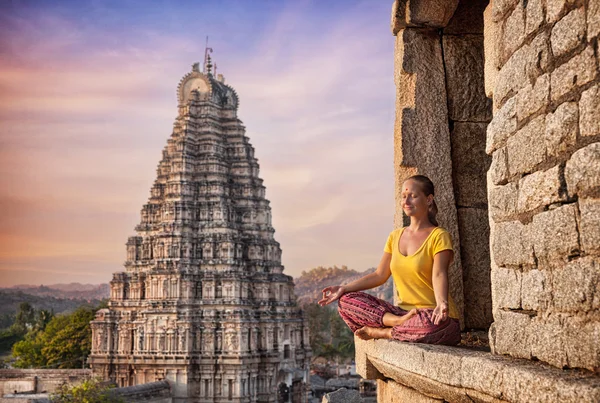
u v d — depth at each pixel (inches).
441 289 294.2
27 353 3860.7
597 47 192.5
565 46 207.3
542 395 184.1
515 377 197.2
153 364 2684.5
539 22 224.5
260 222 3068.4
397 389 322.0
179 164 2906.0
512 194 237.0
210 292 2748.5
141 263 2891.2
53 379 2790.4
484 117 398.6
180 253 2797.7
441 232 308.8
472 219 394.3
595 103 191.5
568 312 200.5
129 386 2581.2
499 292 245.1
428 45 402.3
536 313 219.0
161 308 2719.0
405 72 400.2
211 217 2871.6
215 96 3088.1
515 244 232.4
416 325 292.5
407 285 318.0
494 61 276.2
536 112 224.1
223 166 3002.0
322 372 4185.5
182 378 2645.2
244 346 2672.2
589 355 187.9
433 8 390.3
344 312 330.6
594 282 188.9
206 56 3216.0
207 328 2677.2
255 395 2723.9
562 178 205.2
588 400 168.1
